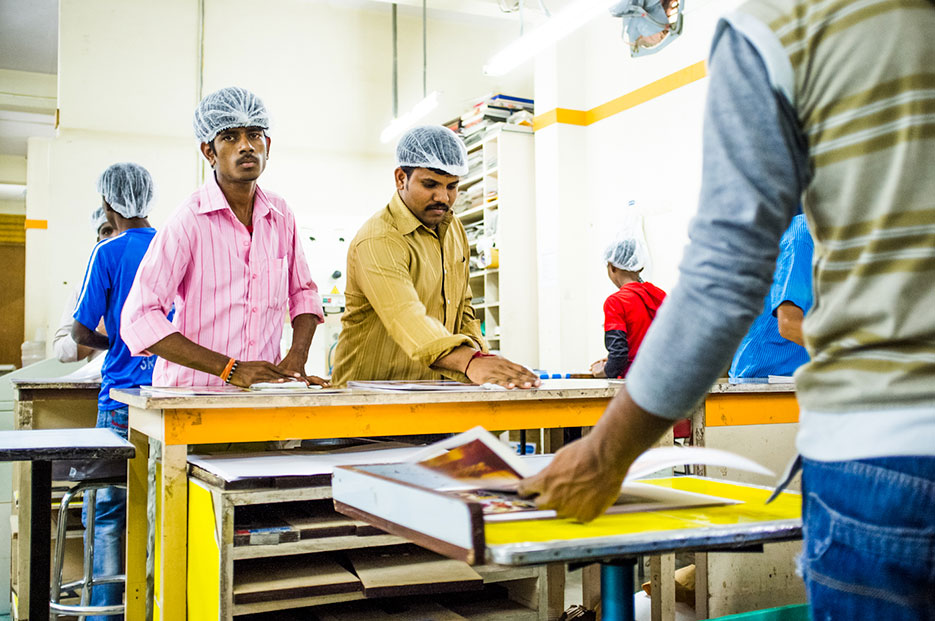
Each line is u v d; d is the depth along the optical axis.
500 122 6.84
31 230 9.88
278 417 1.76
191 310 2.31
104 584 2.74
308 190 7.24
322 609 1.82
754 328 2.66
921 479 0.63
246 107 2.31
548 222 6.41
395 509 0.81
